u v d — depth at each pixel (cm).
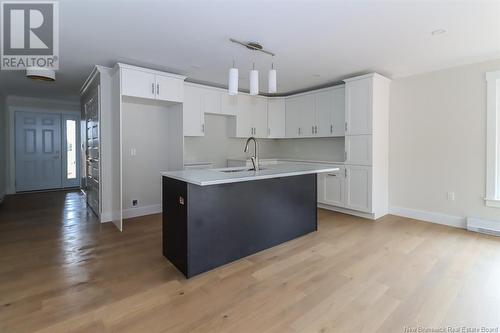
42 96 589
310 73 405
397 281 223
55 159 670
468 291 207
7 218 413
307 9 221
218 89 484
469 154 357
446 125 376
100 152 389
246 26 253
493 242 311
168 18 237
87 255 276
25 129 624
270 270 244
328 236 334
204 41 287
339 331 164
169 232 262
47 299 197
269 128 561
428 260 263
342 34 268
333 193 455
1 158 538
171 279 228
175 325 169
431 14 228
